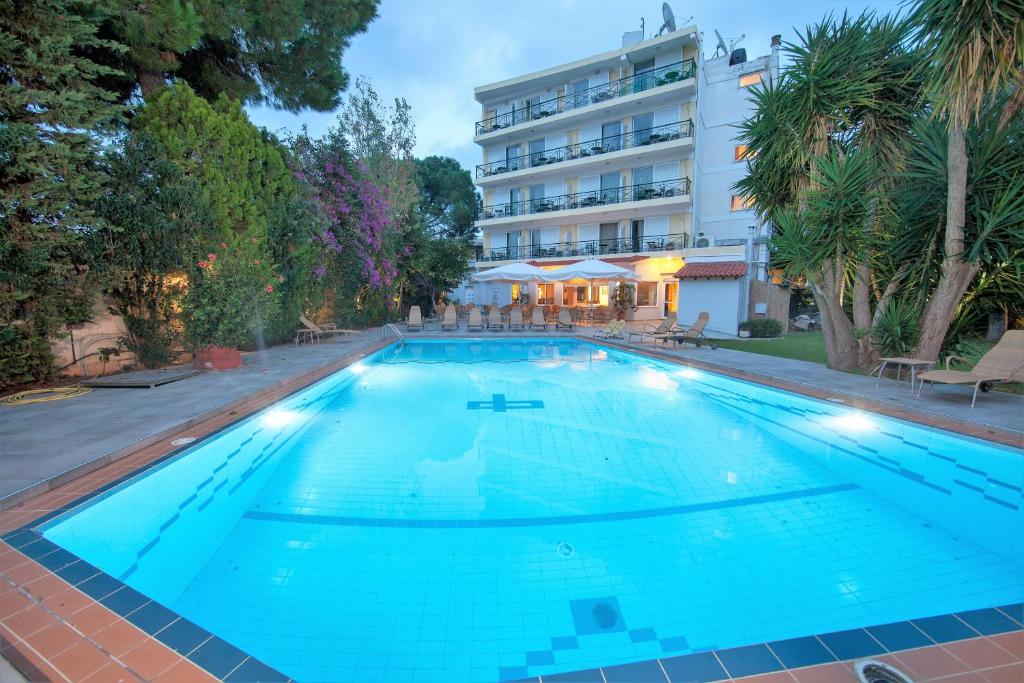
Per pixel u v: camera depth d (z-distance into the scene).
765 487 4.27
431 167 36.00
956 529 3.50
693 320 17.55
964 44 5.84
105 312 8.05
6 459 3.80
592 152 23.45
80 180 6.42
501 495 4.13
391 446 5.38
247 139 10.49
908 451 5.05
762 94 8.85
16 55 5.97
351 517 3.74
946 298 7.13
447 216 35.94
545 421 6.34
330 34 11.88
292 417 6.44
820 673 1.75
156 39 7.85
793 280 10.01
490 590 2.84
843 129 8.13
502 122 26.81
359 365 10.45
